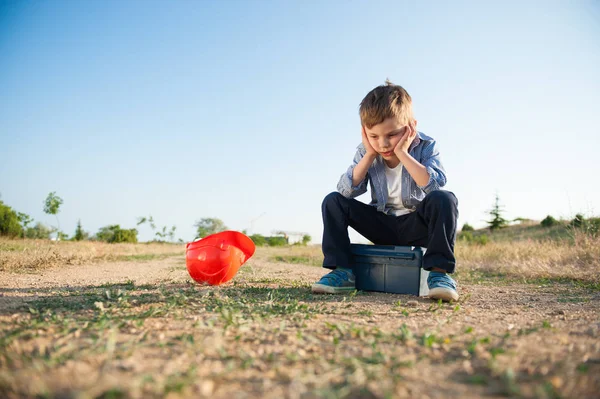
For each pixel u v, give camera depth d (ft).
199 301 8.20
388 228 10.61
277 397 3.58
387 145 9.45
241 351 4.72
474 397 3.60
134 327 5.90
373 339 5.36
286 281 13.01
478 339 5.37
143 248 45.32
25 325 5.84
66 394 3.46
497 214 92.38
